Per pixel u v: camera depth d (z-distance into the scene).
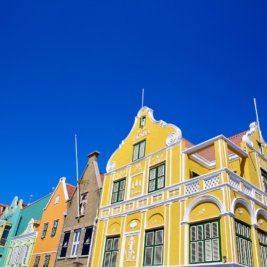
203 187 15.85
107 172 24.11
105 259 19.44
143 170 20.75
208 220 14.75
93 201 24.11
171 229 16.27
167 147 19.64
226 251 13.20
